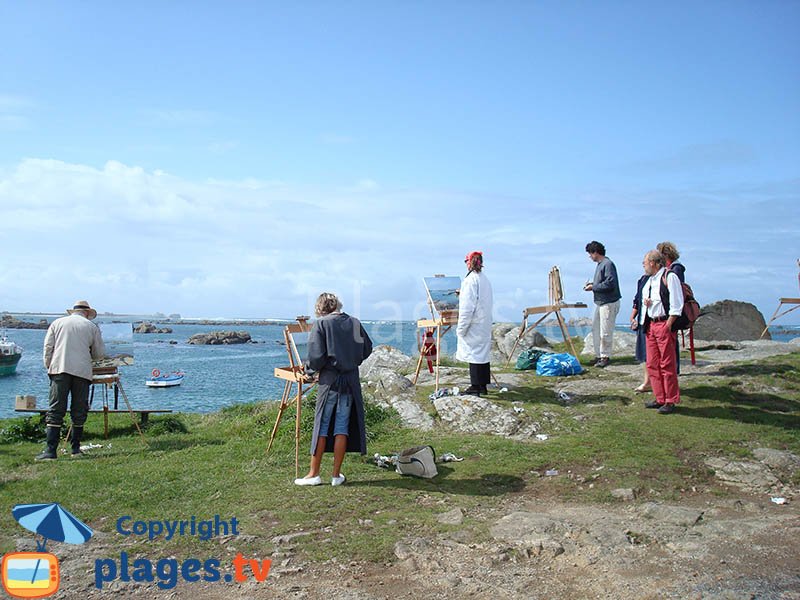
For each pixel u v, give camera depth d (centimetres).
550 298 1291
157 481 712
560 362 1174
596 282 1248
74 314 894
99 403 1866
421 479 722
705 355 1338
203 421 1138
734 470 733
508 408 953
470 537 547
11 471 769
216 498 655
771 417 901
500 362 1506
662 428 860
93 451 891
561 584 461
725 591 438
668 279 915
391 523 580
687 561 491
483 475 730
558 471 743
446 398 990
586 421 909
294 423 923
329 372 702
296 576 478
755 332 1822
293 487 686
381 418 971
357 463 784
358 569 489
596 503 654
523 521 577
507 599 439
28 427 992
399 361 1387
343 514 604
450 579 467
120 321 991
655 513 609
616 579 464
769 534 548
